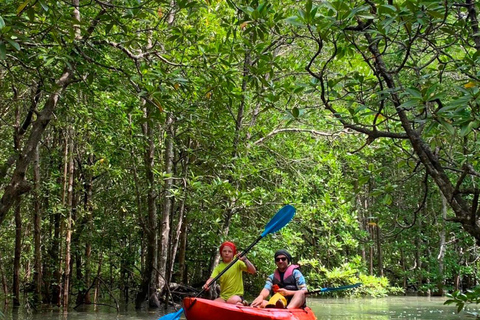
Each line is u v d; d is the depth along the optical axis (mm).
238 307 6340
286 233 14977
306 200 16953
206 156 11875
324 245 18156
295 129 13680
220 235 12258
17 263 12414
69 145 12688
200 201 12375
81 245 14430
